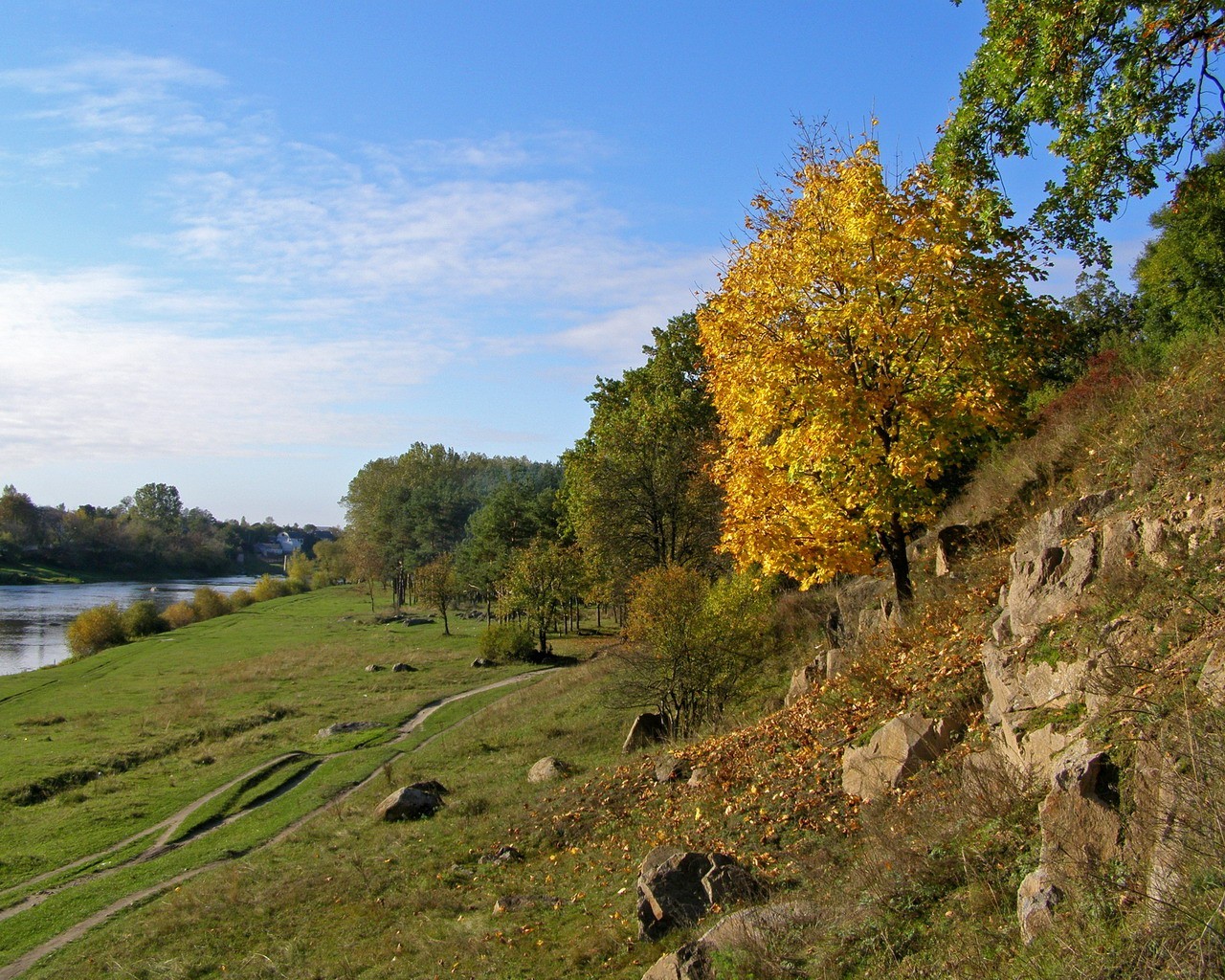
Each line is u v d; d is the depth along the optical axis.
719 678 20.45
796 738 13.10
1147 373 14.16
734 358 15.50
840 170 14.67
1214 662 5.87
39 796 25.81
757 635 21.44
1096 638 7.49
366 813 20.09
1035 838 6.39
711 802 12.84
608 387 47.69
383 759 27.56
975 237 13.80
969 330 13.20
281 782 25.80
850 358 14.30
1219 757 4.99
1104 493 9.62
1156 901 4.43
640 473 37.62
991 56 11.66
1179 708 5.73
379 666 49.34
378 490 127.25
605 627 66.00
